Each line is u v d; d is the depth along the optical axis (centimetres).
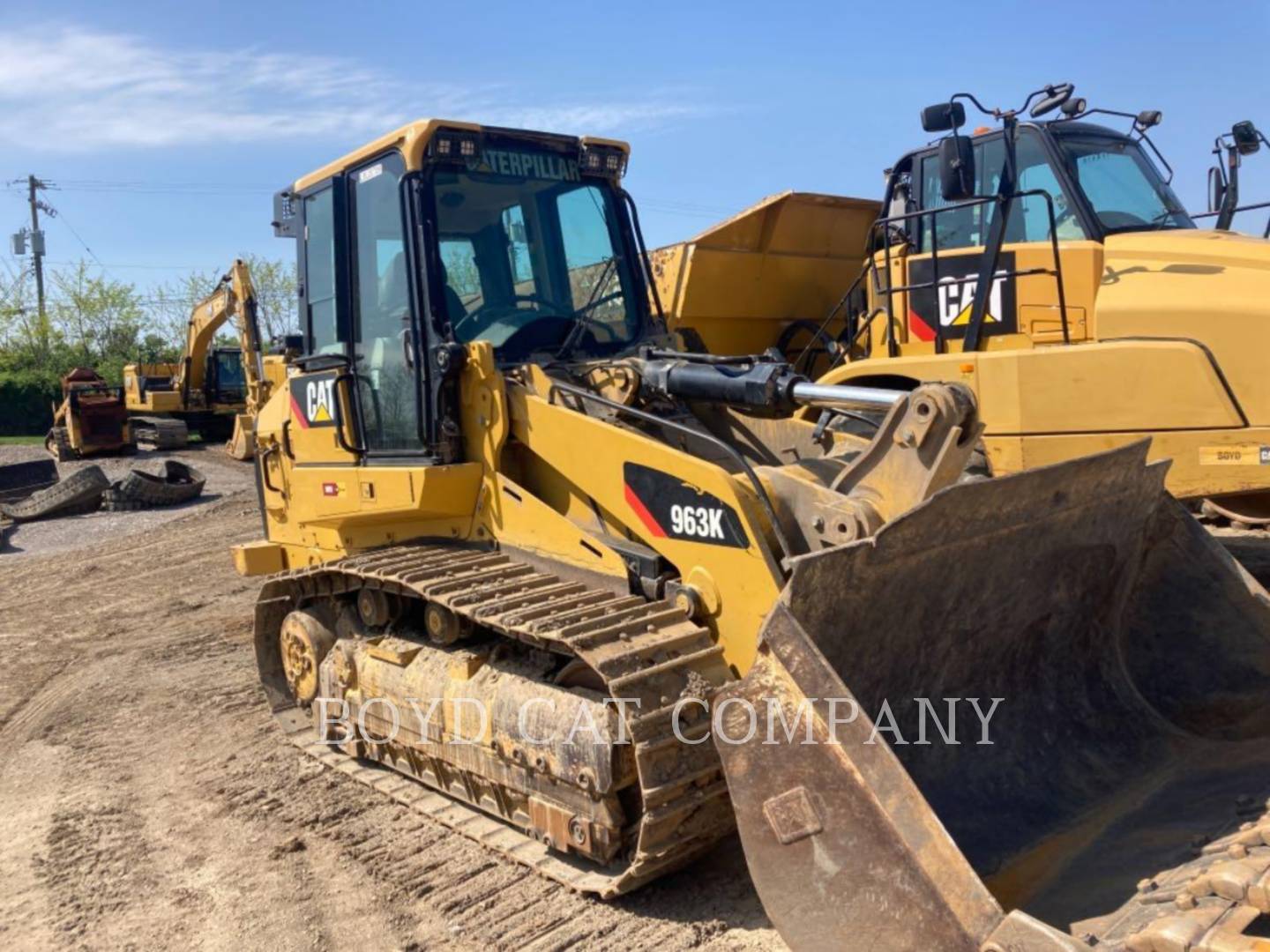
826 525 372
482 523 489
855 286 778
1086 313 633
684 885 398
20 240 4697
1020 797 357
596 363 493
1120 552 401
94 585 1108
